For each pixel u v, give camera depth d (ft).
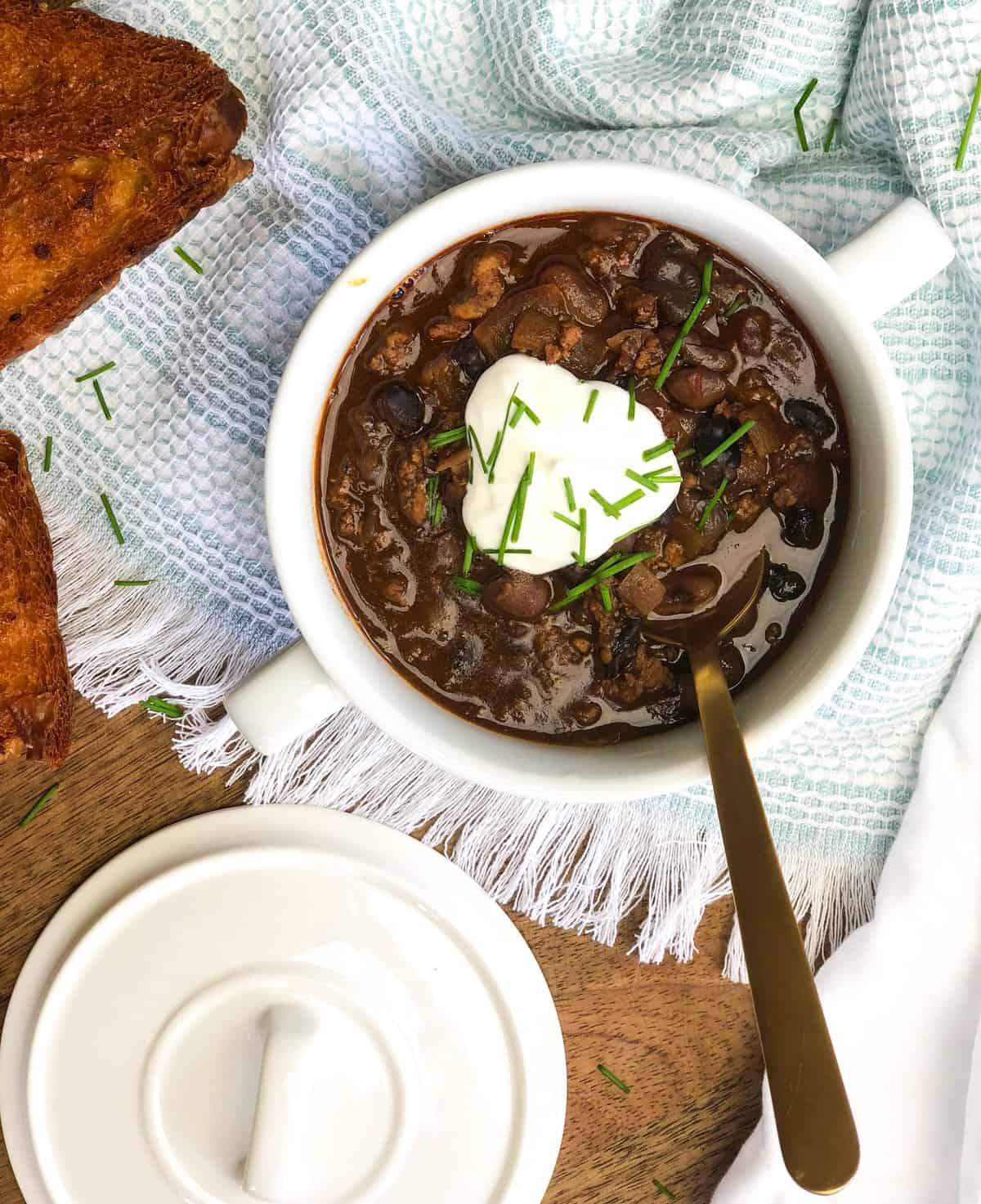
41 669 1.47
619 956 1.56
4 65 1.40
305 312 1.49
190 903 1.54
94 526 1.52
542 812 1.54
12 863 1.55
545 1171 1.56
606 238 1.31
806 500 1.32
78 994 1.55
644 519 1.31
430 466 1.33
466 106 1.49
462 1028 1.55
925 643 1.48
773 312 1.32
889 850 1.54
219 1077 1.55
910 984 1.53
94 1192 1.57
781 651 1.33
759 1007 1.18
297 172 1.45
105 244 1.43
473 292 1.31
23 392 1.50
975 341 1.46
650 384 1.32
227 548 1.52
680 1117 1.57
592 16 1.43
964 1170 1.52
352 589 1.36
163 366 1.51
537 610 1.33
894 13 1.39
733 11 1.43
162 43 1.41
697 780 1.30
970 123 1.37
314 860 1.53
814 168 1.47
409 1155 1.57
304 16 1.44
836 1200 1.55
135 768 1.55
